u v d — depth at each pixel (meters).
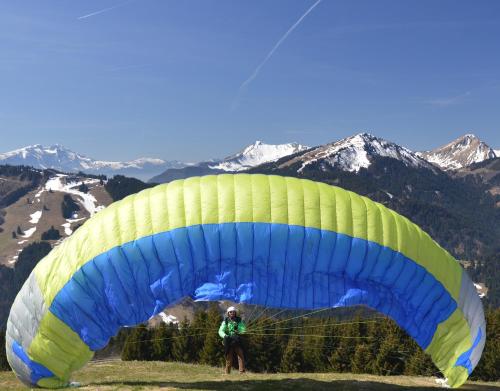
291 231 15.09
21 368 16.44
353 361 49.03
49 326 15.77
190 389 15.55
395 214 16.23
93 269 15.44
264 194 15.57
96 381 18.50
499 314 50.56
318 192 15.87
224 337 18.03
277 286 15.23
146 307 15.42
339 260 15.13
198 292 15.24
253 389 15.71
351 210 15.64
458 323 15.70
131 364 24.56
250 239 15.07
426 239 15.98
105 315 15.58
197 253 15.16
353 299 15.30
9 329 16.72
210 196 15.62
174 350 51.97
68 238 16.80
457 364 15.69
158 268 15.26
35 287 16.19
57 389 16.16
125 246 15.36
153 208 15.71
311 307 15.26
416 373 41.56
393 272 15.23
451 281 15.73
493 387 17.64
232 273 15.20
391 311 15.61
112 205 16.58
